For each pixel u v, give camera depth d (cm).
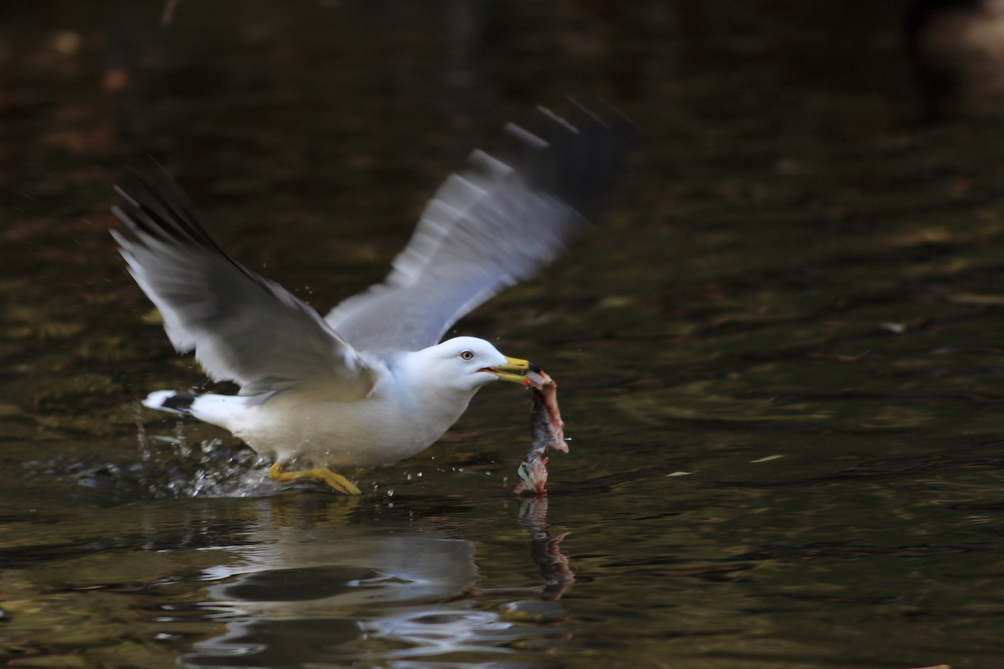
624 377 1175
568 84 2731
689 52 3153
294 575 753
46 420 1114
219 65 3011
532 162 1069
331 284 1443
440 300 999
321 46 3288
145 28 3534
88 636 659
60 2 3919
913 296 1375
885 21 3572
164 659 627
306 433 924
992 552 755
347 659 624
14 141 2227
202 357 845
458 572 753
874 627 652
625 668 608
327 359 831
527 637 648
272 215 1777
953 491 870
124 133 2300
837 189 1873
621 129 1106
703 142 2217
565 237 1053
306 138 2269
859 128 2286
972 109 2395
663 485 918
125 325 1361
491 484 952
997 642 629
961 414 1033
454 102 2558
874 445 975
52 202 1831
